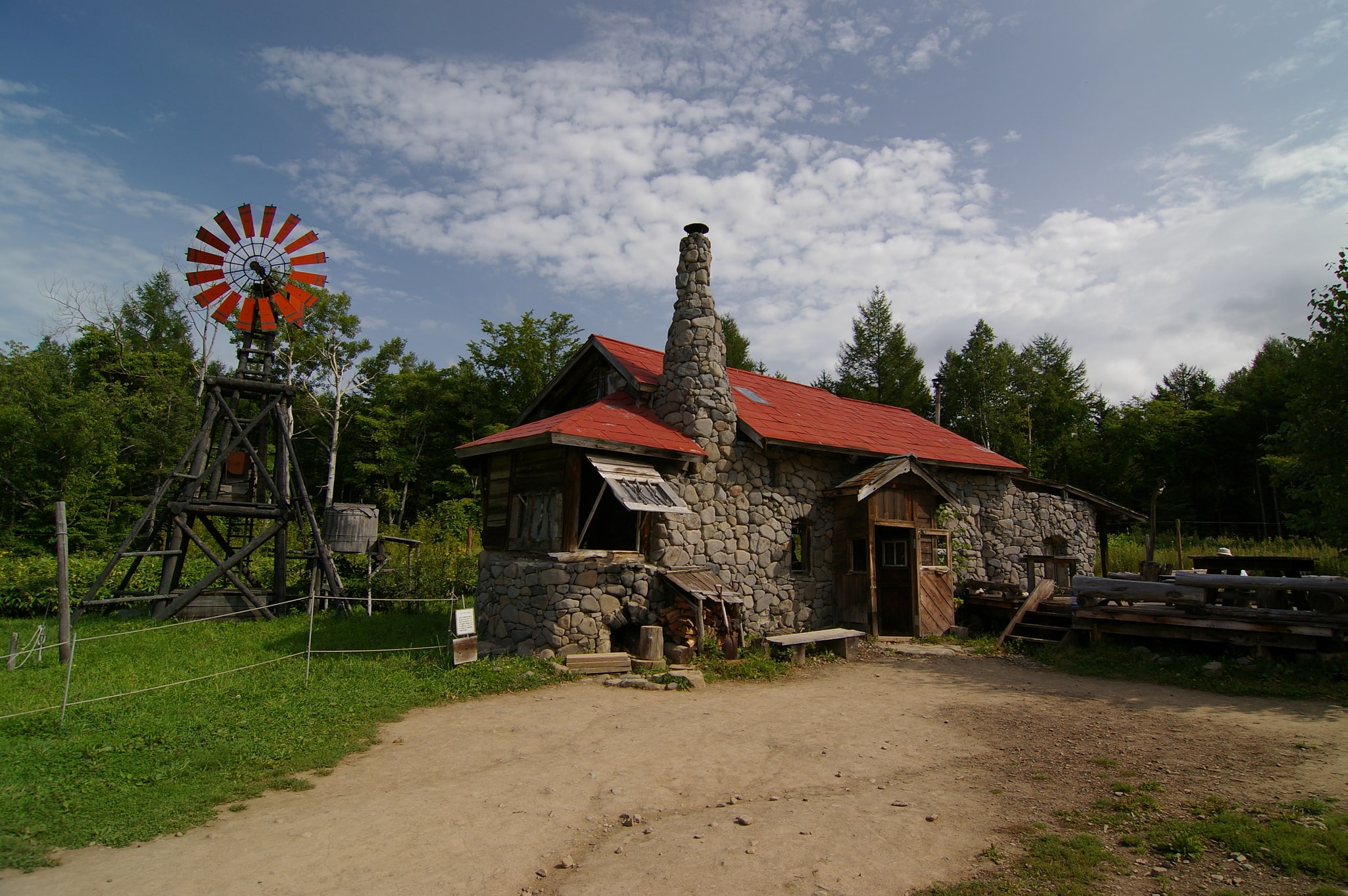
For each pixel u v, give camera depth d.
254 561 21.05
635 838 5.33
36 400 26.14
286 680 9.89
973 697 9.69
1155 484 41.31
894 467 14.46
